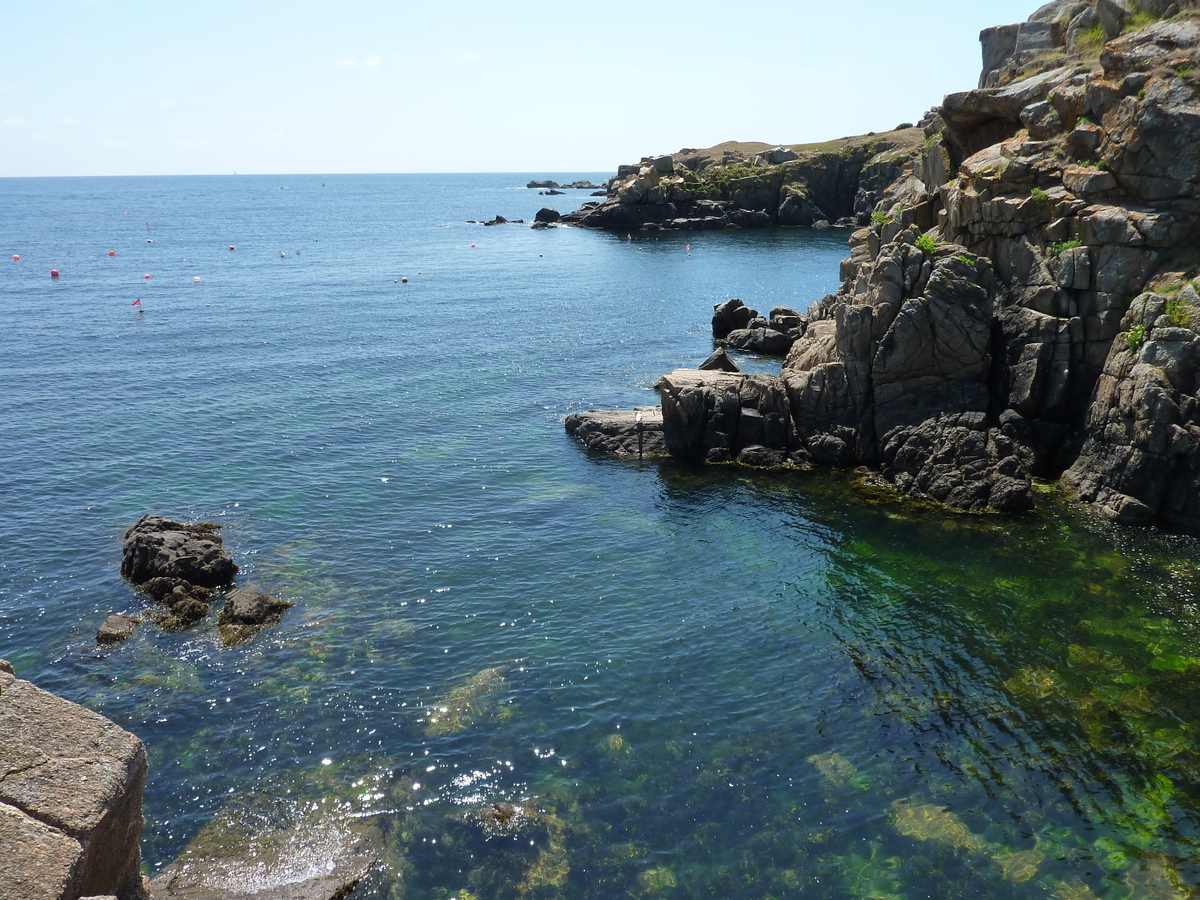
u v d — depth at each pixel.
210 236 164.62
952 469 39.22
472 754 23.08
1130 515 35.44
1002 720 24.31
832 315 65.06
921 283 42.56
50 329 74.00
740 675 26.75
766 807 21.31
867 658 27.50
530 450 47.12
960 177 50.28
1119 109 41.38
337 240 158.62
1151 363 35.78
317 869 19.22
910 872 19.30
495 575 33.16
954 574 32.47
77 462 43.44
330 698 25.30
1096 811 20.94
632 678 26.56
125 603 30.39
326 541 35.66
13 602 30.31
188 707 24.78
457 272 115.62
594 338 75.25
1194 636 27.88
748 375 47.59
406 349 70.06
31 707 12.55
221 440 47.31
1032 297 41.72
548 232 173.38
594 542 36.06
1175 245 38.38
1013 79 55.03
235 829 20.33
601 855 19.81
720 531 36.94
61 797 11.64
